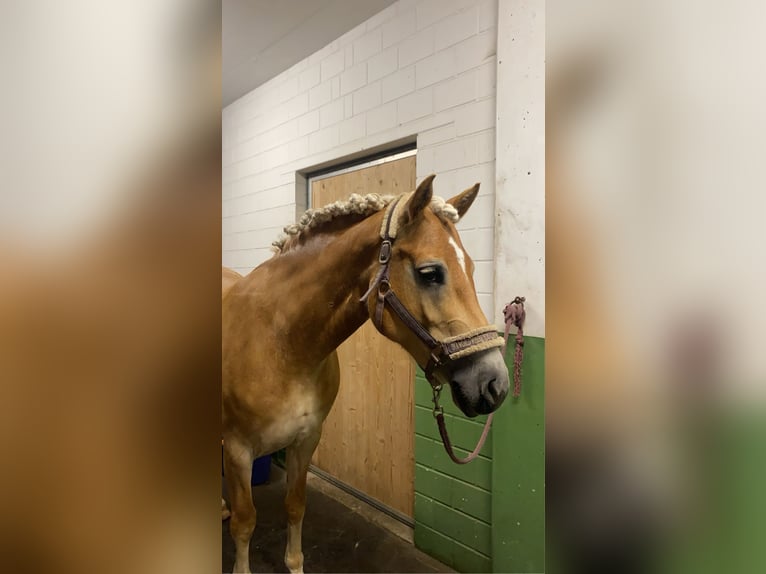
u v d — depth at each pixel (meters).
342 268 1.07
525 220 1.29
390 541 1.74
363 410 2.01
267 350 1.15
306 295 1.12
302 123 2.23
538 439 1.28
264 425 1.15
